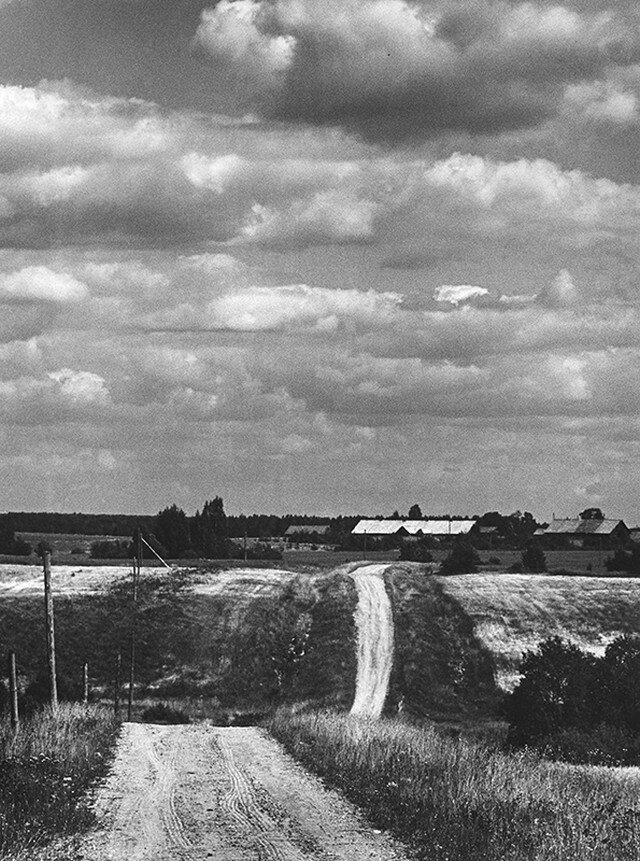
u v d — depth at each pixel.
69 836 20.28
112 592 104.69
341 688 84.00
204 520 157.88
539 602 105.31
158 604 100.81
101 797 25.41
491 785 22.70
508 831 18.33
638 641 55.78
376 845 19.34
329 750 31.45
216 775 29.44
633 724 51.22
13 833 19.31
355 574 117.50
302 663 90.38
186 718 71.38
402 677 85.75
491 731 65.31
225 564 130.38
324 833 20.55
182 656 90.06
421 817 20.77
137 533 80.62
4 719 43.81
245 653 91.69
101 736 37.66
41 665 85.00
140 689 83.38
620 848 17.33
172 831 21.14
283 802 24.42
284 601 104.81
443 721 77.38
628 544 176.25
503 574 119.25
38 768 25.50
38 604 98.94
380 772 26.00
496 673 88.12
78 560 138.75
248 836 20.53
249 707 80.31
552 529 186.75
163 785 27.56
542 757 41.50
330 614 100.94
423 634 95.56
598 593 108.31
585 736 47.81
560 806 20.62
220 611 100.38
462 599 105.75
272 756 33.69
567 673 53.22
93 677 84.81
